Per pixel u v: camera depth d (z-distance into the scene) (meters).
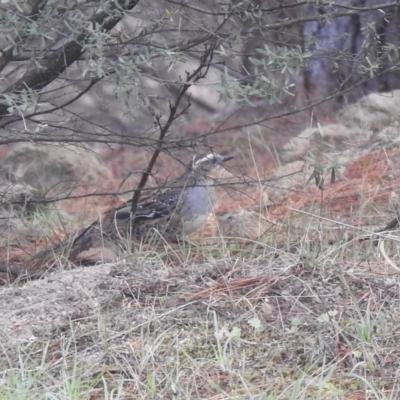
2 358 8.96
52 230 14.30
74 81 12.46
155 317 9.40
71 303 10.05
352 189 15.04
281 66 10.98
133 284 10.20
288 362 8.68
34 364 8.79
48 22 10.55
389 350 8.70
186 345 8.98
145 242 13.15
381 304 9.51
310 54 10.93
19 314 9.89
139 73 10.78
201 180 13.56
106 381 8.48
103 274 10.69
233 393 8.16
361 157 16.88
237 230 13.76
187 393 8.16
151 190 13.28
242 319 9.38
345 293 9.67
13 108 10.44
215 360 8.71
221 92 10.63
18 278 11.37
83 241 13.00
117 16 11.18
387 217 13.16
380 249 10.41
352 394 8.14
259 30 11.94
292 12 13.85
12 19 10.28
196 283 10.20
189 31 11.91
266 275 10.17
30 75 12.20
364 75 12.79
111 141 12.59
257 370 8.58
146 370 8.62
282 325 9.20
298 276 10.12
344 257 10.93
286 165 16.73
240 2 11.22
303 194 15.12
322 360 8.60
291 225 12.55
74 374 8.27
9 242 14.03
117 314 9.66
